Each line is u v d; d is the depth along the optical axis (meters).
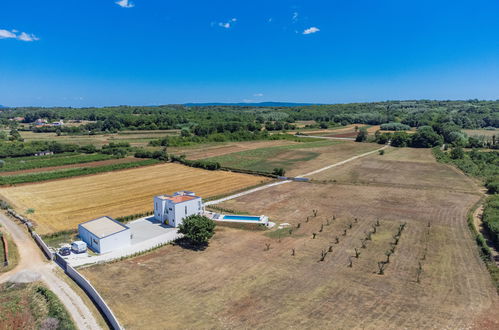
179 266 47.59
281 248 53.84
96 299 38.47
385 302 38.53
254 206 75.75
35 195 81.62
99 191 86.44
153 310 37.03
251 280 43.81
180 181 98.00
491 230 55.38
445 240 55.94
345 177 102.69
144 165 119.44
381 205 75.44
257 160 129.50
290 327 34.19
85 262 48.34
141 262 48.75
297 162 126.38
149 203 76.94
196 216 56.50
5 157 124.44
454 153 129.00
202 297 39.75
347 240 56.62
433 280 43.31
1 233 57.78
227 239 57.62
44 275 44.56
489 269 45.62
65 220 65.25
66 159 121.62
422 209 72.19
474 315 35.84
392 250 51.81
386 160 129.75
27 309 37.56
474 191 85.69
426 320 35.09
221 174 107.50
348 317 35.72
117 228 54.94
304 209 73.50
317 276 44.78
